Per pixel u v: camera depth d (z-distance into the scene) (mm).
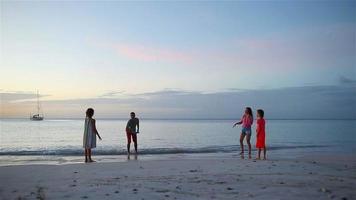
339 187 7902
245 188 7750
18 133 46344
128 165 11914
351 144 26734
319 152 19781
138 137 37594
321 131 54469
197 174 9945
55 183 8516
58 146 25031
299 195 7004
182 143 28781
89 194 7180
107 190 7574
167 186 8016
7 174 9977
